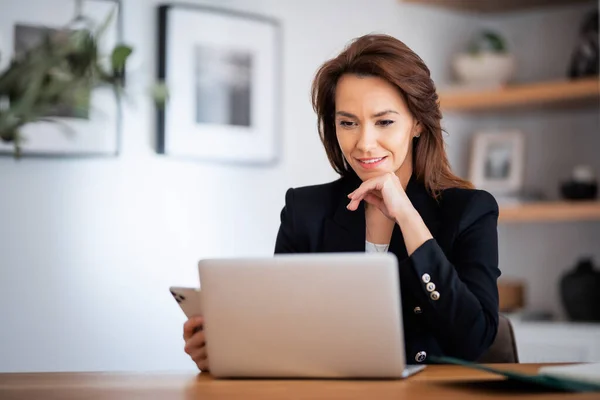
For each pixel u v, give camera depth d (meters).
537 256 5.07
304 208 2.51
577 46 4.74
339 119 2.34
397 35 4.82
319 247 2.46
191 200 4.20
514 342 2.59
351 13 4.68
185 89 4.16
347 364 1.83
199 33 4.21
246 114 4.35
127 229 4.04
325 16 4.60
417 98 2.30
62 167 3.89
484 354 2.55
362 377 1.84
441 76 5.02
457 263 2.25
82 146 3.89
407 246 2.09
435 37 4.99
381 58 2.29
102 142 3.94
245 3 4.38
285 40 4.49
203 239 4.23
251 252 4.37
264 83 4.41
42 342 3.85
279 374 1.89
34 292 3.84
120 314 4.02
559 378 1.62
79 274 3.93
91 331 3.96
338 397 1.59
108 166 3.99
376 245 2.41
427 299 2.05
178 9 4.14
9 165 3.78
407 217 2.12
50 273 3.87
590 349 4.32
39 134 3.80
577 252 4.95
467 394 1.62
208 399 1.61
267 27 4.41
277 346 1.86
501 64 4.82
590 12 4.95
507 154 4.98
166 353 4.14
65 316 3.90
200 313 2.13
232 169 4.32
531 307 5.06
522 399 1.56
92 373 2.17
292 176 4.50
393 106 2.29
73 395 1.74
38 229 3.85
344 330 1.81
